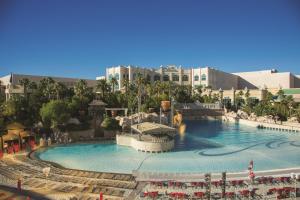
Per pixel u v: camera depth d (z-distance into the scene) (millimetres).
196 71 179125
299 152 57250
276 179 34812
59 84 96500
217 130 93188
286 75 180000
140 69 166375
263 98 145375
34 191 32250
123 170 42812
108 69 167125
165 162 47812
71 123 69562
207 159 50281
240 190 32344
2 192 31203
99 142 64312
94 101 79125
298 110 108062
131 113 88750
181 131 89938
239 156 52969
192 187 33219
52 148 58094
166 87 130250
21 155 50594
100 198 28734
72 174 38531
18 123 60938
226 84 192125
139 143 56656
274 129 95375
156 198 30406
